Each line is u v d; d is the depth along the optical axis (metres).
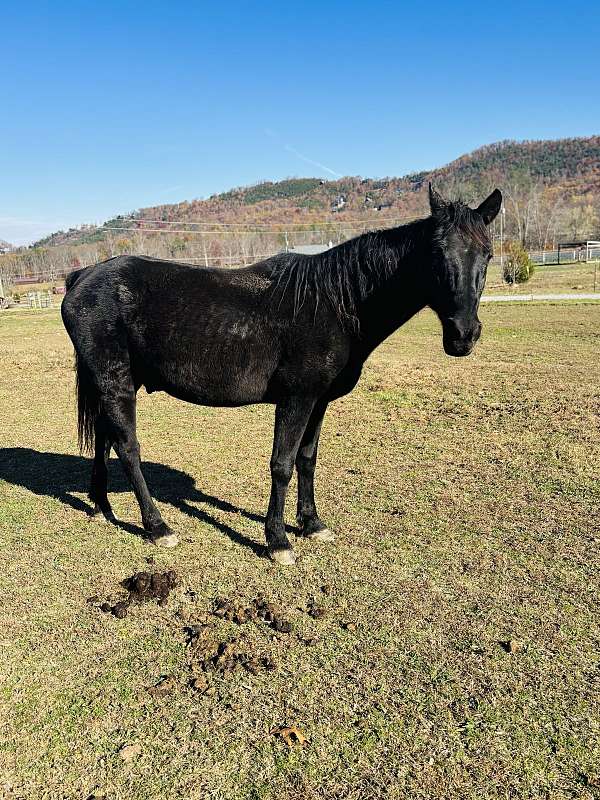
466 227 3.37
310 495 4.52
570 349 13.60
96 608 3.61
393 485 5.52
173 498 5.38
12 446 7.26
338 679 2.93
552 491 5.27
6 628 3.39
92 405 4.79
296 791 2.30
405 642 3.21
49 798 2.29
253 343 3.98
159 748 2.52
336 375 4.03
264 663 3.04
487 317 20.67
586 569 3.93
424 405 8.74
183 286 4.12
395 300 3.85
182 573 4.02
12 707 2.77
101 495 4.96
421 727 2.61
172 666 3.06
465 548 4.26
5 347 17.00
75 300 4.34
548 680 2.89
